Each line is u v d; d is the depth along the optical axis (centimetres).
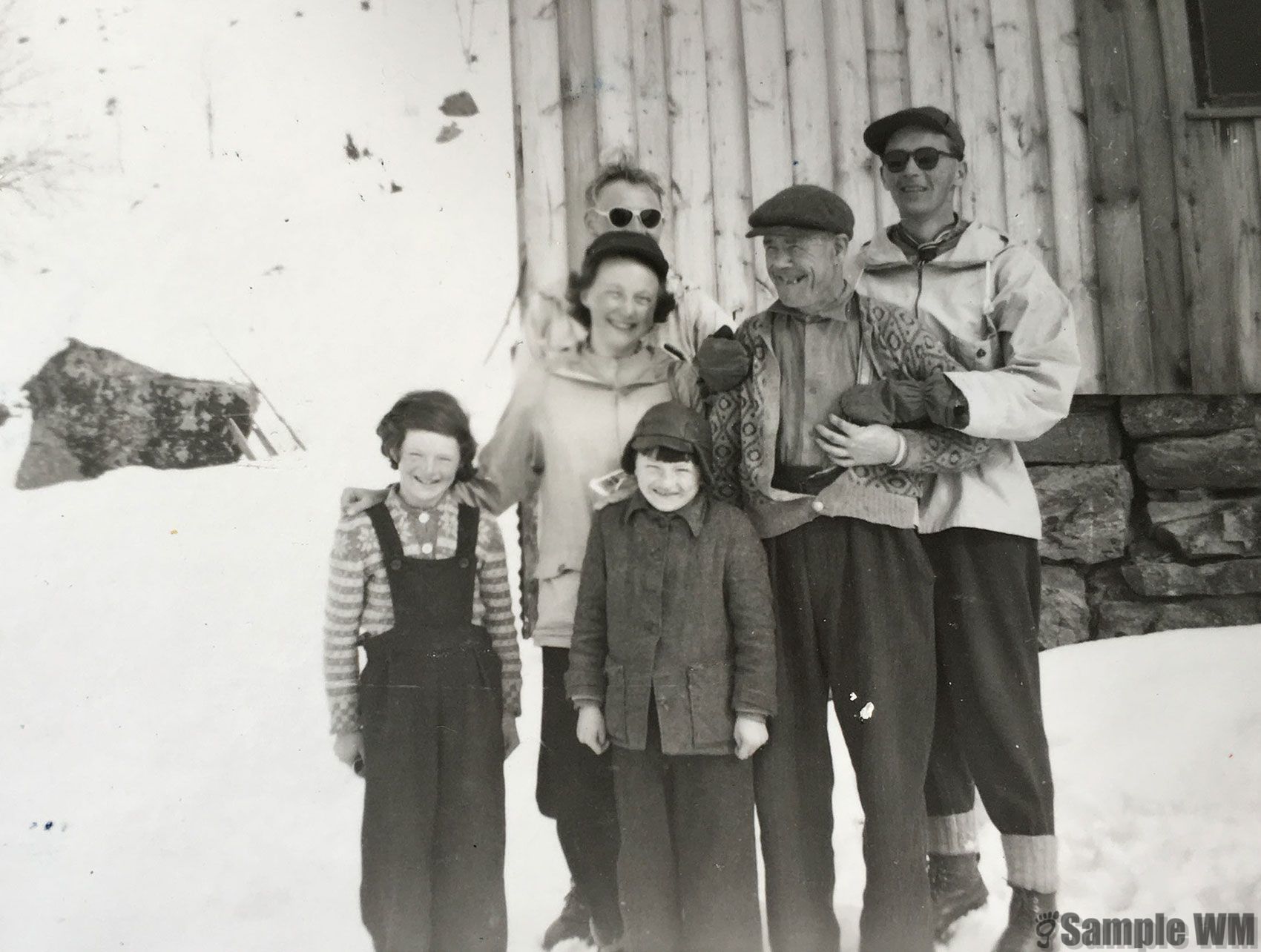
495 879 245
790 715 229
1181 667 296
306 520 271
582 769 252
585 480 257
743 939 222
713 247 307
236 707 258
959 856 246
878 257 253
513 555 265
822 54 313
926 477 241
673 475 226
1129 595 326
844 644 229
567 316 271
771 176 309
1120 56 324
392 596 246
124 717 256
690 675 223
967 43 319
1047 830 234
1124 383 324
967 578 239
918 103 316
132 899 247
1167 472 329
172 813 253
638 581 228
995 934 241
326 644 247
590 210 282
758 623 223
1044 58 322
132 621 260
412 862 242
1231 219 325
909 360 232
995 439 237
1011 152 320
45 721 253
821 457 233
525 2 302
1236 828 253
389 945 241
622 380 262
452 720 244
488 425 271
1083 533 327
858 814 263
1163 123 324
